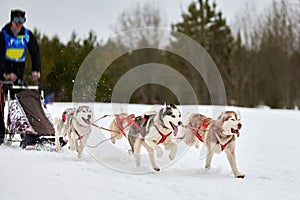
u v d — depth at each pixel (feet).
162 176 19.92
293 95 109.70
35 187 15.85
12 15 27.45
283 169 22.70
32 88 28.37
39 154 24.22
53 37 90.27
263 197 16.43
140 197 15.40
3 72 27.20
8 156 23.00
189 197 15.79
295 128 41.57
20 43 27.68
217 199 15.72
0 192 14.83
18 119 25.95
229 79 112.98
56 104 56.75
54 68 56.65
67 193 15.28
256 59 114.73
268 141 32.99
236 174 20.40
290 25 111.75
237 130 19.93
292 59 110.63
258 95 114.21
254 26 118.11
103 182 17.54
